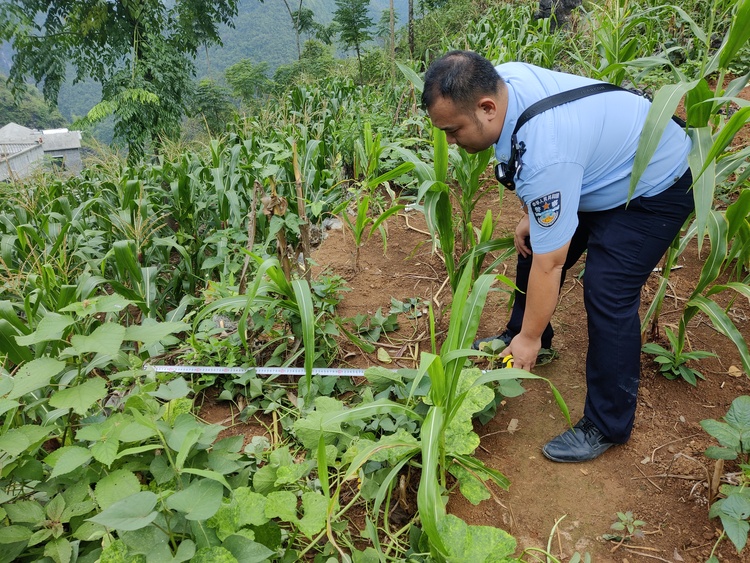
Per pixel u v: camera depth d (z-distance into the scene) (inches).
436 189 98.8
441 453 71.4
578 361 104.7
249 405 96.7
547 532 74.1
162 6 679.7
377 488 73.8
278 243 102.0
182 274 177.3
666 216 73.7
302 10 1190.3
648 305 118.5
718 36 228.8
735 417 72.2
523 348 80.8
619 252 75.3
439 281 134.3
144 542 54.7
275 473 73.1
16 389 60.1
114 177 183.8
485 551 58.2
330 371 98.5
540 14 345.1
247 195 169.2
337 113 252.5
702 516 74.5
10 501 68.6
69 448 58.6
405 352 111.2
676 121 81.4
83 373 76.8
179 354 110.6
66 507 62.8
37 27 676.7
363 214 122.0
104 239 183.8
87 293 107.2
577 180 68.6
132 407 70.9
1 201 208.8
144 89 607.2
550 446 84.4
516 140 69.9
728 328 82.7
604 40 151.5
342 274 140.6
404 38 767.1
